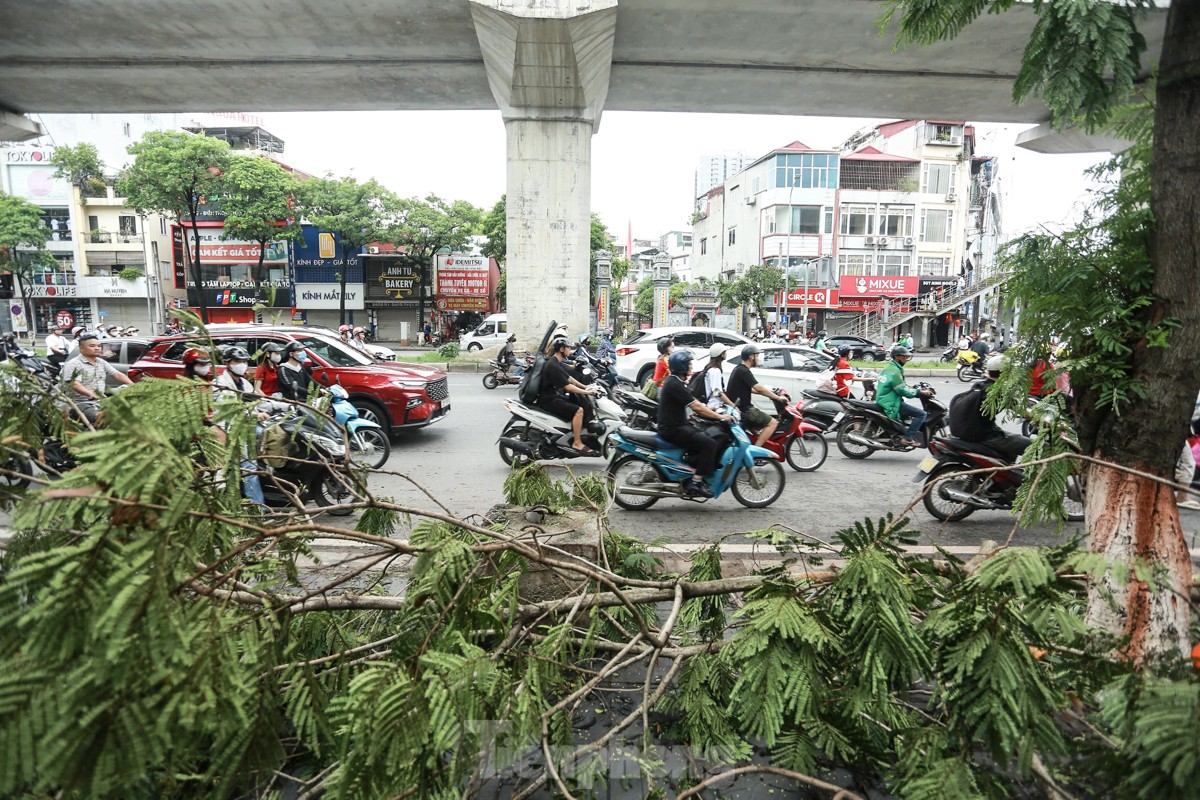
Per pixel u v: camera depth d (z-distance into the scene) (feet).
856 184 131.75
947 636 6.01
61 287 125.08
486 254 135.33
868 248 130.31
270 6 45.19
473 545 6.64
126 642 3.53
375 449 23.75
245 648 4.79
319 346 31.50
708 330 52.60
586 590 8.25
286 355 23.56
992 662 5.53
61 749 3.43
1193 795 4.40
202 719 4.15
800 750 6.45
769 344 41.86
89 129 126.31
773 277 123.85
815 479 25.35
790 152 131.03
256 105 64.69
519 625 7.65
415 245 125.59
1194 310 7.69
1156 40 32.50
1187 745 4.42
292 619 6.48
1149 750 4.63
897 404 28.68
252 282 126.21
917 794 5.54
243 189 100.63
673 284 189.78
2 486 6.12
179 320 5.95
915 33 9.16
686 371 20.08
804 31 48.67
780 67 55.16
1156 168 8.03
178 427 4.75
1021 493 10.17
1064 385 9.43
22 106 62.64
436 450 28.96
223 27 47.96
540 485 12.52
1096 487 8.61
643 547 11.05
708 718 7.20
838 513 20.61
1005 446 18.92
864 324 124.16
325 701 5.60
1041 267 8.81
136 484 3.68
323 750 6.64
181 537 4.30
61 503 3.81
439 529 7.85
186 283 124.77
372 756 4.55
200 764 5.41
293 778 6.11
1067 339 8.93
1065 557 6.19
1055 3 7.30
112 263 128.77
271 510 7.41
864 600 6.43
